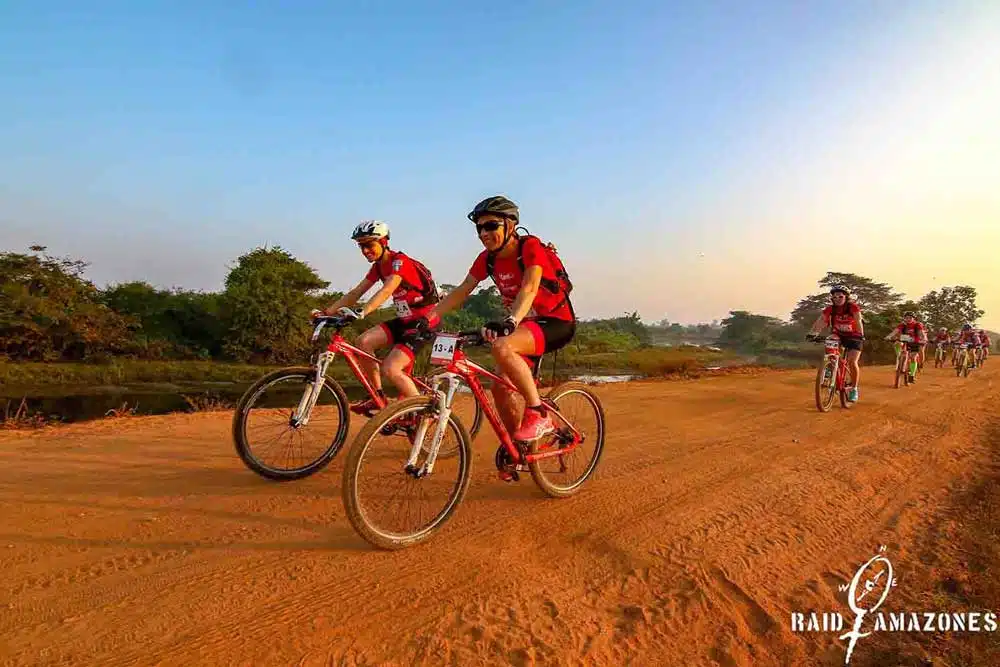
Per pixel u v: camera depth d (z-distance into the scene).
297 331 27.22
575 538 3.29
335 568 2.83
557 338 3.77
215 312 27.31
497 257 3.69
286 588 2.63
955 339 19.33
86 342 22.59
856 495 4.26
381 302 4.30
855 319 8.38
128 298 27.64
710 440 5.94
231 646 2.20
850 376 8.55
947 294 61.12
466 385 3.53
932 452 5.64
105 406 14.12
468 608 2.51
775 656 2.38
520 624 2.42
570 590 2.71
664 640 2.40
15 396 15.78
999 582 2.96
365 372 4.66
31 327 21.17
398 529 3.16
